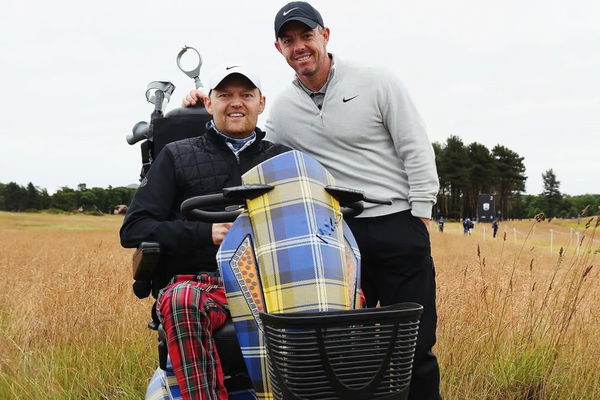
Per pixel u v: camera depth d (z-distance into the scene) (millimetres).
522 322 5113
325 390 2293
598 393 4434
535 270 6367
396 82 3863
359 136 3891
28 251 15031
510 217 116000
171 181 3459
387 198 3871
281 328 2285
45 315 5969
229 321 2902
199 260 3320
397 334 2342
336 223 2818
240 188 2725
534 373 4723
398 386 2408
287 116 4043
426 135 3889
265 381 2658
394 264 3898
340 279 2709
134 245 3248
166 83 4039
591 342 4793
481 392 4543
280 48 3971
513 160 115812
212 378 2773
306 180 2789
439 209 109625
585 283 5492
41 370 4875
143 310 6168
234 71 3475
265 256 2703
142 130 4039
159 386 3221
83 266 7629
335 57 3930
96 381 4852
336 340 2279
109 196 70062
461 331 5035
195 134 3883
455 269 7836
